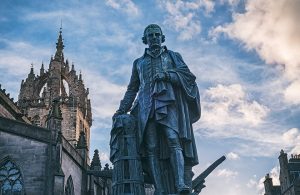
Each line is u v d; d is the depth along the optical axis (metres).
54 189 41.31
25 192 41.44
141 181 8.84
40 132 43.78
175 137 8.86
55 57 100.31
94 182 57.66
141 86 9.52
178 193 8.50
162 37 10.20
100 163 61.38
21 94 96.25
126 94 10.13
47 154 43.00
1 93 57.72
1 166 42.38
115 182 8.88
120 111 9.90
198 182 10.27
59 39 104.38
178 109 9.17
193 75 9.50
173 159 8.78
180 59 9.84
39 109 93.81
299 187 71.38
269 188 88.88
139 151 9.14
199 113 9.62
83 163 53.53
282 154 80.12
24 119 64.94
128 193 8.64
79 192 51.28
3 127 43.06
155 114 8.95
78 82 100.06
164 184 9.03
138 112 9.37
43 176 42.09
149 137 9.09
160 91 8.91
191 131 9.45
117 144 9.11
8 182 41.97
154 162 8.99
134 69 10.12
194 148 9.34
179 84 9.21
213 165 10.57
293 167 78.50
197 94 9.59
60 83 98.50
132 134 9.13
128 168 8.89
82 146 54.78
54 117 47.78
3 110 58.56
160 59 9.69
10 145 42.97
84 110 100.25
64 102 94.75
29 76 98.50
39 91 98.06
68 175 47.09
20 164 42.41
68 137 91.94
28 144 43.22
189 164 9.28
